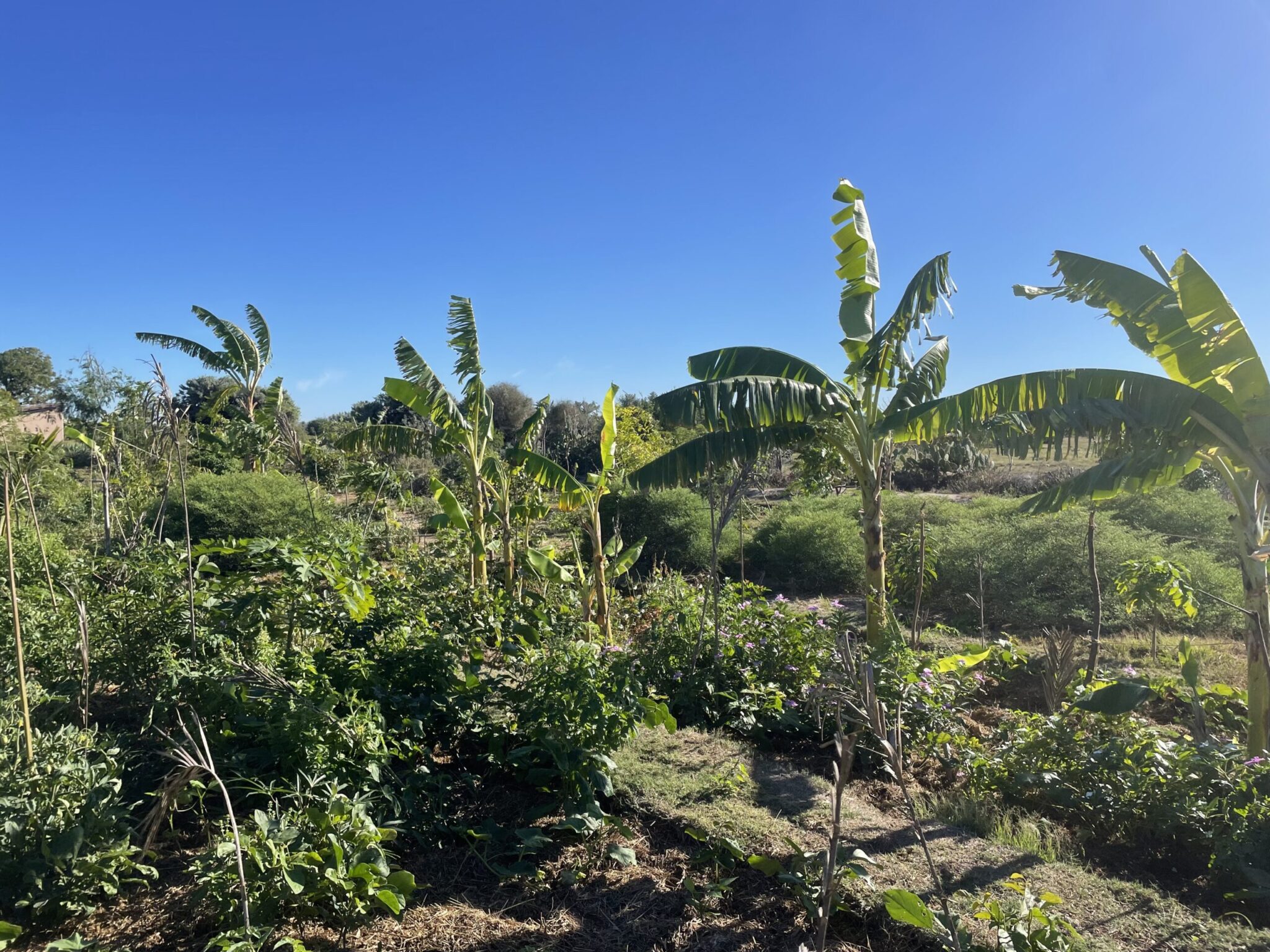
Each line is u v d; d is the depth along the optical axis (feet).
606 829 13.03
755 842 12.43
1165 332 15.98
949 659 20.01
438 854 12.39
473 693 15.03
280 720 11.85
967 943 9.10
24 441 40.37
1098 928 10.41
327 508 43.11
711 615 21.56
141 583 14.66
